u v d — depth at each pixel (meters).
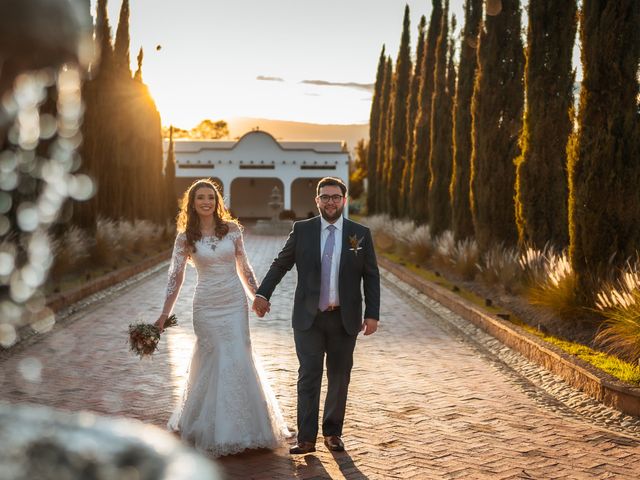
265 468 4.77
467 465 4.89
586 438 5.56
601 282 9.38
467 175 18.53
